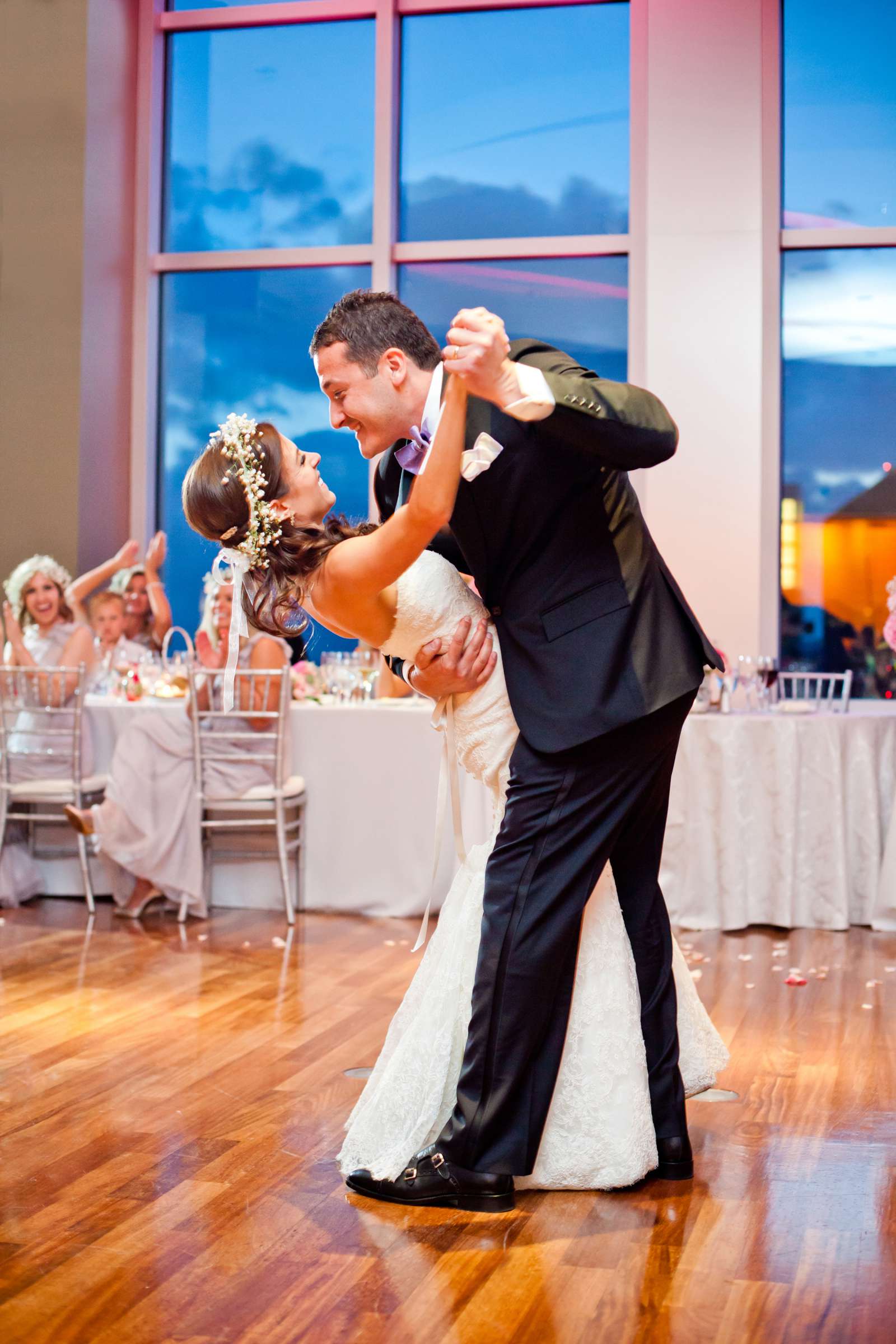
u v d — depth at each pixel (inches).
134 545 236.1
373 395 80.7
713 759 178.9
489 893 83.3
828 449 249.6
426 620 85.3
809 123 249.8
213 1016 131.6
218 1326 68.4
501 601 83.4
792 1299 71.5
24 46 254.5
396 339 80.5
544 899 82.0
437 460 73.3
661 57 245.8
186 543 277.7
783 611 251.6
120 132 265.6
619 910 88.6
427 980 91.5
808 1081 110.8
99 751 200.1
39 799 194.5
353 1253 77.5
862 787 183.3
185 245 277.7
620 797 82.6
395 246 267.0
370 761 188.9
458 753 90.3
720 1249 78.0
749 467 241.3
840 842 179.8
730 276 242.4
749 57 242.8
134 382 273.0
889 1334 67.5
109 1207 84.3
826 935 176.6
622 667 79.7
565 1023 84.6
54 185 254.1
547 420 70.3
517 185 266.2
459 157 268.5
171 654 274.7
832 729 179.9
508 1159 83.2
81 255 253.0
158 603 235.6
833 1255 77.2
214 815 194.7
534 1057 84.0
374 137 269.3
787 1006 136.8
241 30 274.8
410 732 187.0
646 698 79.1
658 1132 89.4
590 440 71.4
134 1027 127.6
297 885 193.0
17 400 254.2
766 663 193.2
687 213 243.9
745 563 241.1
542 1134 85.3
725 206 242.8
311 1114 102.0
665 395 243.6
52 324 253.9
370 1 265.9
